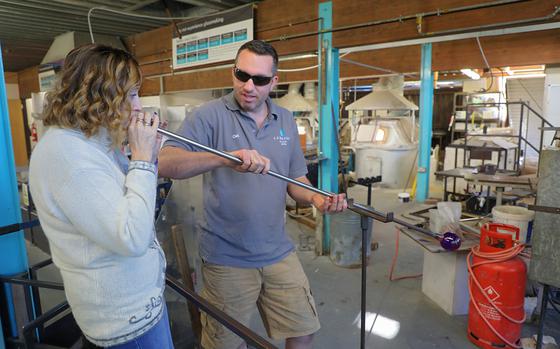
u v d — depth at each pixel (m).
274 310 1.55
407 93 10.41
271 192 1.50
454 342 2.27
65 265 0.79
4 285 1.36
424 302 2.73
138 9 4.43
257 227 1.47
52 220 0.77
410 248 3.79
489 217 3.29
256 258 1.49
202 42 4.27
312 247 3.79
